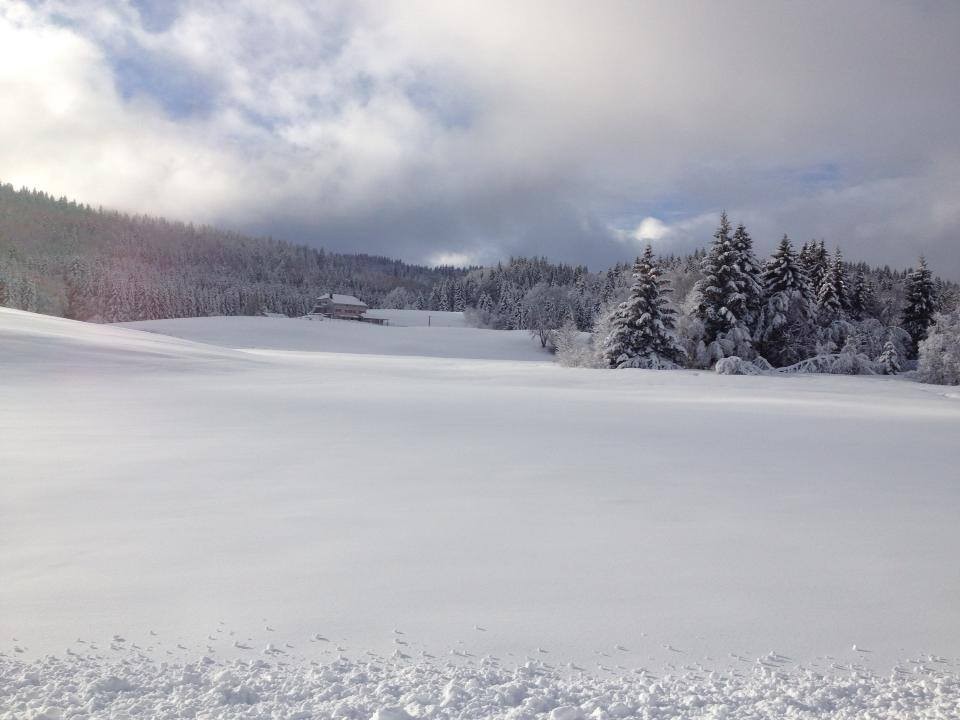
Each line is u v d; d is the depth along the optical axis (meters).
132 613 4.19
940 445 13.44
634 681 3.38
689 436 13.98
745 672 3.50
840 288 57.12
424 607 4.33
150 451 10.57
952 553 5.64
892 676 3.47
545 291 113.81
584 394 26.66
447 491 7.94
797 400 27.94
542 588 4.70
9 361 25.52
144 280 134.00
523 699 3.18
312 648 3.72
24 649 3.66
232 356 39.56
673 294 54.72
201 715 2.98
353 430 13.61
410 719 2.96
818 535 6.17
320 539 5.87
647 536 6.07
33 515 6.60
